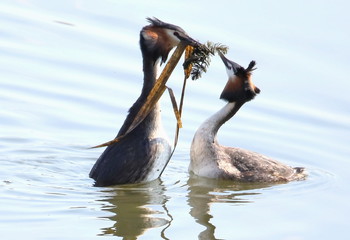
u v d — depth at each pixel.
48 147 15.51
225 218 12.23
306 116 17.50
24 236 11.03
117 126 16.72
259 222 12.09
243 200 13.16
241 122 17.27
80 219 11.81
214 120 14.83
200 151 14.70
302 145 16.20
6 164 14.36
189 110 17.47
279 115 17.58
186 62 13.50
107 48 20.17
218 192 13.57
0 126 16.36
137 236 11.29
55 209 12.17
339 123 17.20
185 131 16.66
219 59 19.45
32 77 18.72
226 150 14.90
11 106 17.31
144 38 13.38
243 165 14.59
